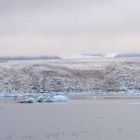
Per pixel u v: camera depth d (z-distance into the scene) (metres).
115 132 115.69
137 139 102.12
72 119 164.12
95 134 112.06
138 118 163.38
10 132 119.25
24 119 166.12
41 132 118.50
